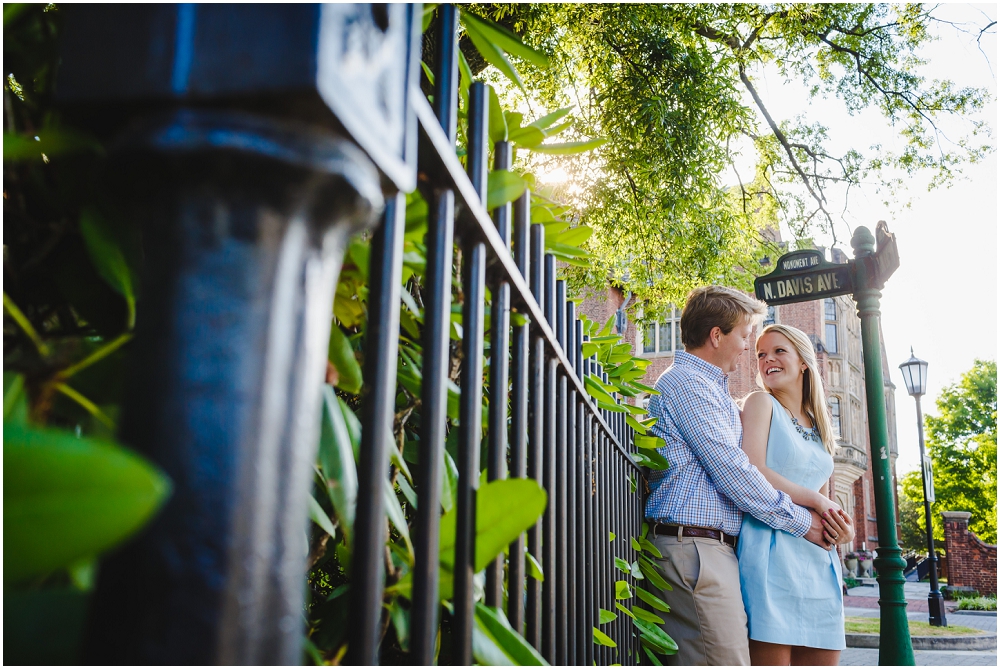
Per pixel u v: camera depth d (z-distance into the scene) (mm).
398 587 519
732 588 1942
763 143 9211
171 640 209
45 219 437
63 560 193
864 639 9945
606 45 6383
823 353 22438
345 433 480
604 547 1448
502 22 5039
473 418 554
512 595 709
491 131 904
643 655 2043
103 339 441
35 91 484
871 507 26281
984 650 10203
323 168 244
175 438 224
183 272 235
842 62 8523
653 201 6742
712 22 7465
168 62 239
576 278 6891
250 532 224
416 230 579
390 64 306
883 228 3840
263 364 237
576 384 1123
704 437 2006
